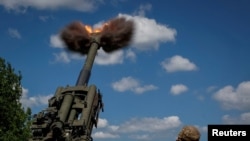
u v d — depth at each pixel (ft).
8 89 81.35
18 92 84.33
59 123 54.49
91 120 62.44
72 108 60.64
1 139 77.51
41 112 55.98
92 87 64.39
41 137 54.95
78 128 57.21
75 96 62.64
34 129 55.26
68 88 64.03
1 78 80.64
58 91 63.67
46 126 54.65
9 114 80.33
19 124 83.35
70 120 57.52
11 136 78.69
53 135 54.49
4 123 79.87
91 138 61.21
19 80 85.46
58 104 59.62
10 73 83.61
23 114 84.53
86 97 62.39
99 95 65.77
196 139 10.68
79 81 68.33
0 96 78.84
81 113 59.77
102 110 66.69
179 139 10.95
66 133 55.21
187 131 10.80
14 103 82.58
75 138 56.44
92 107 62.28
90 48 80.02
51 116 55.01
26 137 81.97
